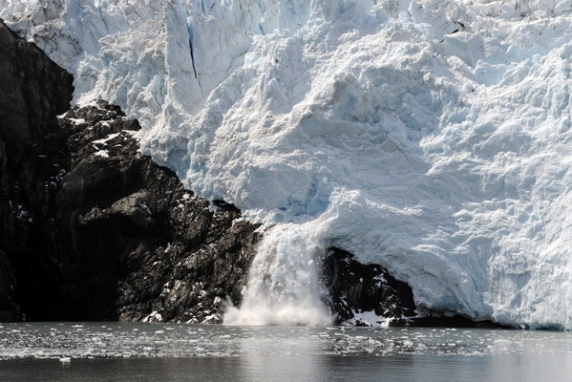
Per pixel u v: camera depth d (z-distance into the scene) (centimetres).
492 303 8125
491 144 8756
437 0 10012
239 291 8725
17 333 7538
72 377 5031
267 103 9300
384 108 9088
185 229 9231
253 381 4934
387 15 9938
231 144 9169
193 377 5041
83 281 9575
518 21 9994
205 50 9850
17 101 10062
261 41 9938
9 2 11200
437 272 8219
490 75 9388
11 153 10000
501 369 5412
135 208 9462
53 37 10469
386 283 8350
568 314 7806
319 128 9031
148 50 9875
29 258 9769
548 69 8944
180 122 9488
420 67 9150
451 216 8519
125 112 9981
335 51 9562
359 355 5962
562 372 5306
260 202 8912
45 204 9812
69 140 10000
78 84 10369
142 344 6581
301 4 10031
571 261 7919
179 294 9050
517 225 8350
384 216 8456
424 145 8900
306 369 5341
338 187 8731
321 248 8488
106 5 10525
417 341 6844
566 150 8506
